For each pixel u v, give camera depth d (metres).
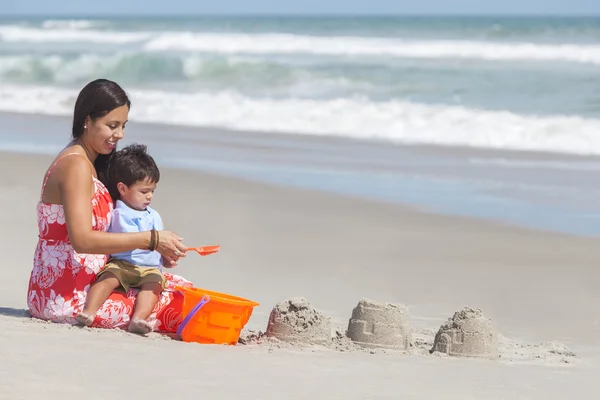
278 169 21.44
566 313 11.13
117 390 6.50
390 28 68.44
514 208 17.56
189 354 7.70
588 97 32.91
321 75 39.44
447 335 8.70
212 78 41.50
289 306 8.81
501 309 11.29
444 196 18.61
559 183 20.27
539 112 30.44
